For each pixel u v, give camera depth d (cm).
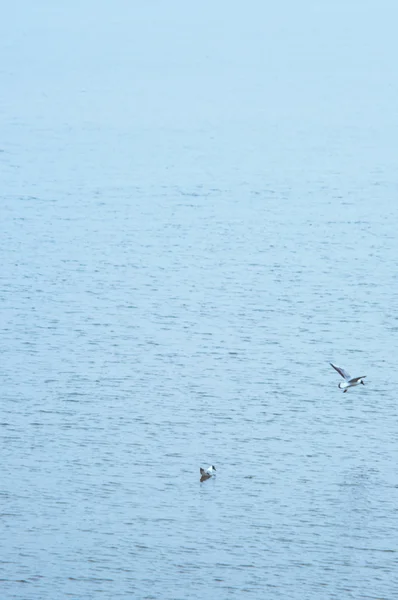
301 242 7550
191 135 11650
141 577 3562
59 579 3544
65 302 6300
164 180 9494
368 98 13850
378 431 4644
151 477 4222
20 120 12519
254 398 4972
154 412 4812
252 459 4378
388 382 5159
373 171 9794
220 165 10100
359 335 5769
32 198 8850
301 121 12394
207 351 5547
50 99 13925
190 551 3709
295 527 3866
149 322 5978
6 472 4241
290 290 6506
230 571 3600
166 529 3844
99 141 11325
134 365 5366
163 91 14562
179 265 7044
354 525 3878
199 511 3966
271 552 3709
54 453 4416
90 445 4491
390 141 11150
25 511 3953
